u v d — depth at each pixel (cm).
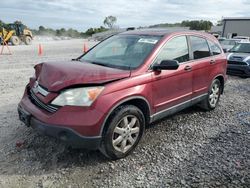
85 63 430
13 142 415
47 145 409
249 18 4144
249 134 485
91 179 336
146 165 370
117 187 321
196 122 536
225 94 787
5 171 343
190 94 509
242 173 354
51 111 344
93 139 337
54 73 369
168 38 459
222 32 4512
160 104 434
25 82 852
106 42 515
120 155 378
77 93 333
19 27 3259
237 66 1091
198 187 323
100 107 338
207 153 408
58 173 345
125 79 371
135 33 505
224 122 543
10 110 556
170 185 326
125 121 373
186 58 496
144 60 414
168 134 473
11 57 1712
